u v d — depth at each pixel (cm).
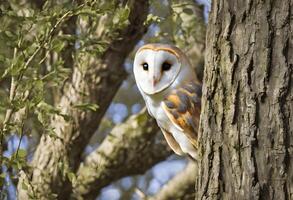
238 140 595
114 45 1017
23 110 787
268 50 594
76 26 937
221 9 618
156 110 826
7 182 776
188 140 810
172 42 994
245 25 605
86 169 1127
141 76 823
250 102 593
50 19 728
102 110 1048
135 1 945
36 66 738
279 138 583
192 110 803
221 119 609
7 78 802
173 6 916
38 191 881
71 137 1030
